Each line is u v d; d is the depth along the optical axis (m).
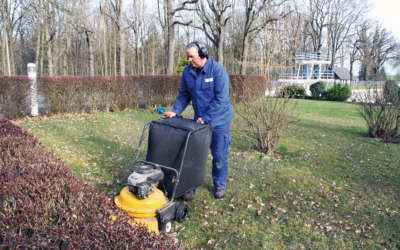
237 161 5.76
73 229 1.83
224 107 3.80
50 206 2.18
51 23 26.05
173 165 3.22
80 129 8.26
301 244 3.06
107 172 5.03
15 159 3.02
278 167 5.44
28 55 41.19
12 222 1.98
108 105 11.54
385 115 7.73
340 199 4.11
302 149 6.70
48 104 10.03
